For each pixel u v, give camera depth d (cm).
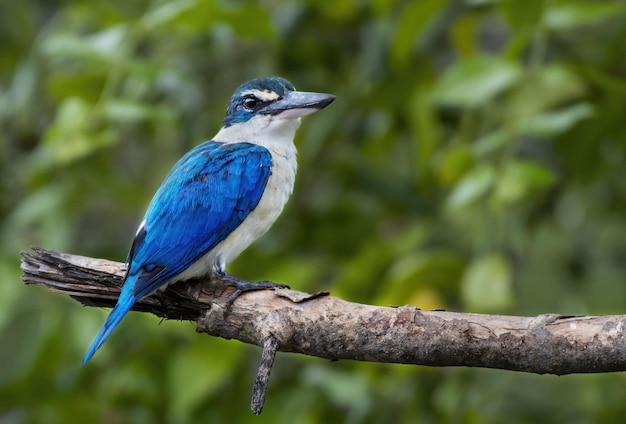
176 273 805
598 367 639
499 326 652
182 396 984
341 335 672
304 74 1199
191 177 862
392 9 1128
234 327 713
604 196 1169
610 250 1202
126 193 1144
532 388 1166
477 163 968
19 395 1083
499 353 651
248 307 707
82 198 1144
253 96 947
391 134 1217
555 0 955
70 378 1085
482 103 1013
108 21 1205
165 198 852
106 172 1124
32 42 1350
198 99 1157
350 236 1164
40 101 1277
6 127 1274
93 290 775
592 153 1067
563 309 1165
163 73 1082
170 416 1048
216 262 852
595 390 1052
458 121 1195
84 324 1034
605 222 1191
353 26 1206
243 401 1076
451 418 1020
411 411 1034
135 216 1341
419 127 1073
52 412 1125
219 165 873
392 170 1248
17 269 1062
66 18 1284
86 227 1332
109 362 1067
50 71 1250
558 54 1115
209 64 1209
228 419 1066
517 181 899
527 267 1205
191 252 831
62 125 1027
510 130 930
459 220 1083
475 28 1181
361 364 1014
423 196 1145
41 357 1062
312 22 1195
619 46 1046
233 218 860
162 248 828
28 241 1141
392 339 664
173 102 1155
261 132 941
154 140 1205
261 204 880
